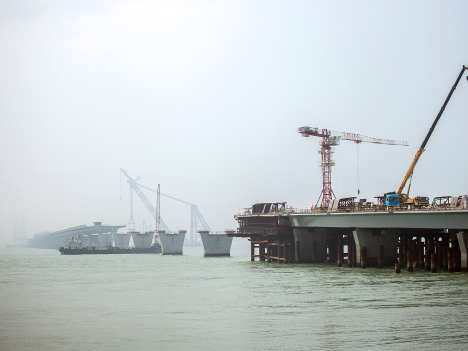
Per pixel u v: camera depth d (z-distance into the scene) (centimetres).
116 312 7244
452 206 10275
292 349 5188
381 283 9450
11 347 5459
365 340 5434
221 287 9812
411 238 12762
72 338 5772
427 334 5625
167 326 6275
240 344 5397
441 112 14312
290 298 8119
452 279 9712
